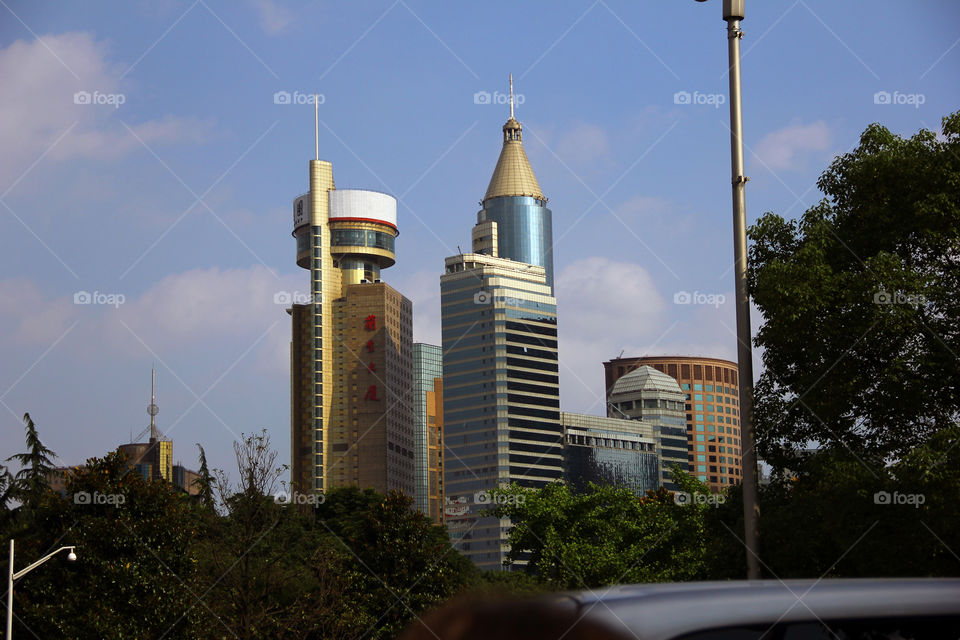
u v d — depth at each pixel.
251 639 38.56
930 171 22.55
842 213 24.20
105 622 33.72
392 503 48.62
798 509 22.50
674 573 51.91
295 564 47.81
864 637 3.56
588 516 54.75
